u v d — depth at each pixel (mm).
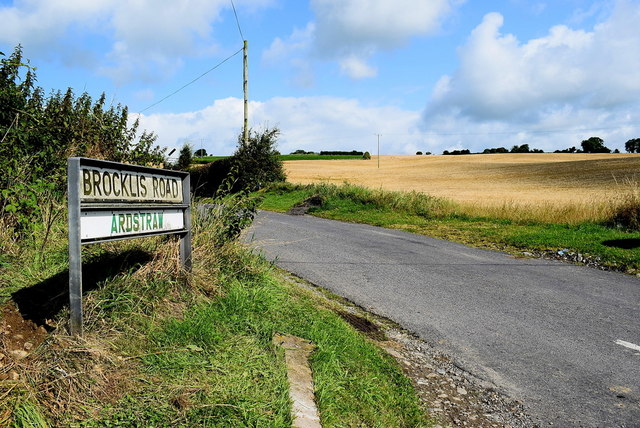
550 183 53500
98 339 3074
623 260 10141
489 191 46562
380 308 6504
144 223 3664
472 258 10547
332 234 13484
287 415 2766
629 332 5879
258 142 27734
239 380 3012
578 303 7078
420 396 4066
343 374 3785
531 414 3930
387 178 66875
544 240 12539
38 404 2322
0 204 4391
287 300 5113
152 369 2912
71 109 7121
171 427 2432
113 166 3258
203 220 5609
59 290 3594
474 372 4695
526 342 5496
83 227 2975
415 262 9742
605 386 4465
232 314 4078
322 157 127250
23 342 2852
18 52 6727
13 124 5105
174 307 3896
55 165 5543
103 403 2518
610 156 96750
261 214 19141
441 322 6082
